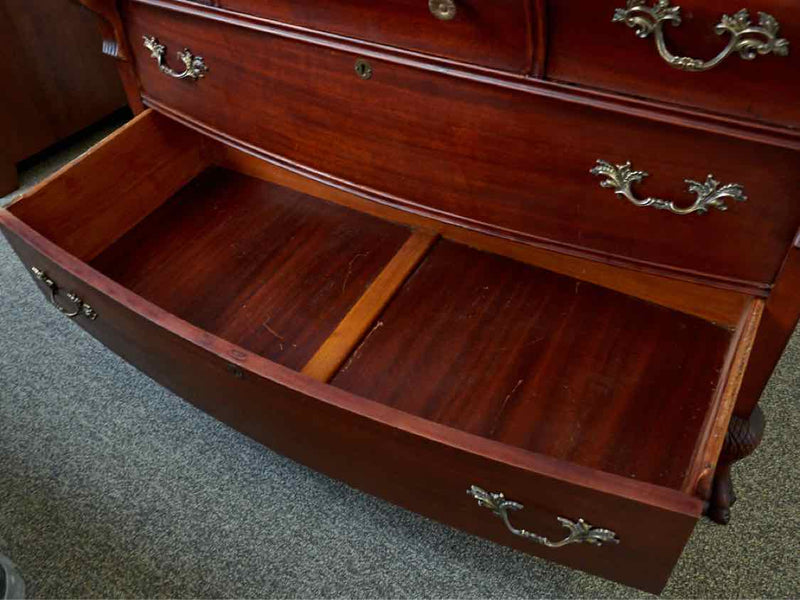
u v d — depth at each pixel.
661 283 0.93
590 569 0.76
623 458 0.82
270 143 0.93
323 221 1.12
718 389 0.77
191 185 1.18
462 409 0.88
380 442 0.72
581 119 0.67
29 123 1.42
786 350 1.11
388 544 0.94
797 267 0.67
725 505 0.91
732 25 0.55
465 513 0.77
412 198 0.85
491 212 0.80
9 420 1.08
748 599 0.87
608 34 0.61
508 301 0.98
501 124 0.71
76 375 1.14
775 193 0.63
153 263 1.07
